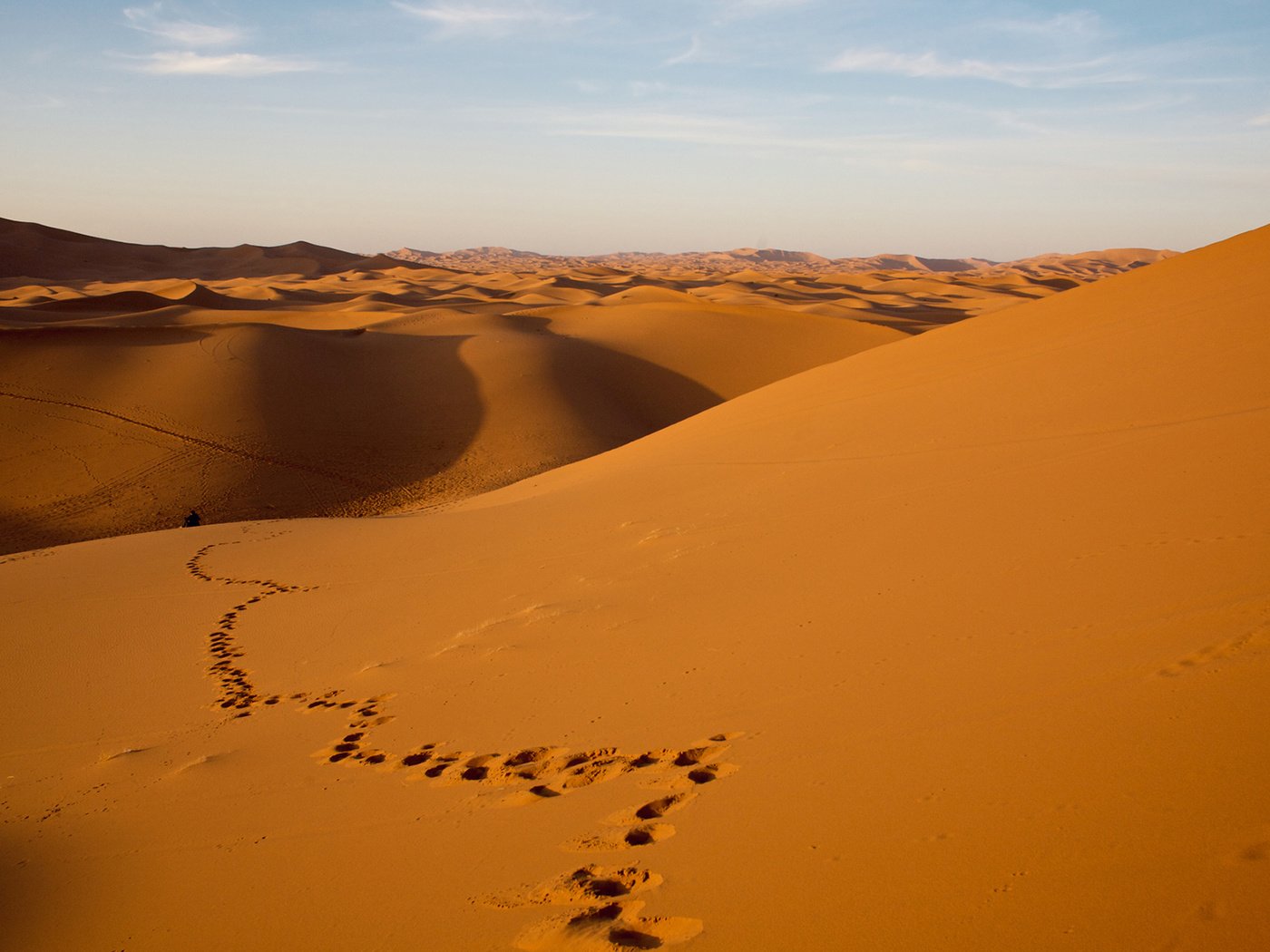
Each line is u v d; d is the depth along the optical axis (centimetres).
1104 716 377
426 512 2442
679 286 14650
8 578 1489
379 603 1077
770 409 1925
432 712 643
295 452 3366
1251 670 373
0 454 3128
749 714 503
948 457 1046
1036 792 335
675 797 418
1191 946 239
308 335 4731
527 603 895
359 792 518
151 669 942
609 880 353
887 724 438
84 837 529
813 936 286
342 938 356
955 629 539
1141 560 557
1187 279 1560
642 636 703
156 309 8262
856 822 351
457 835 431
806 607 666
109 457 3153
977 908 278
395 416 3847
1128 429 923
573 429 3778
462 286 14025
